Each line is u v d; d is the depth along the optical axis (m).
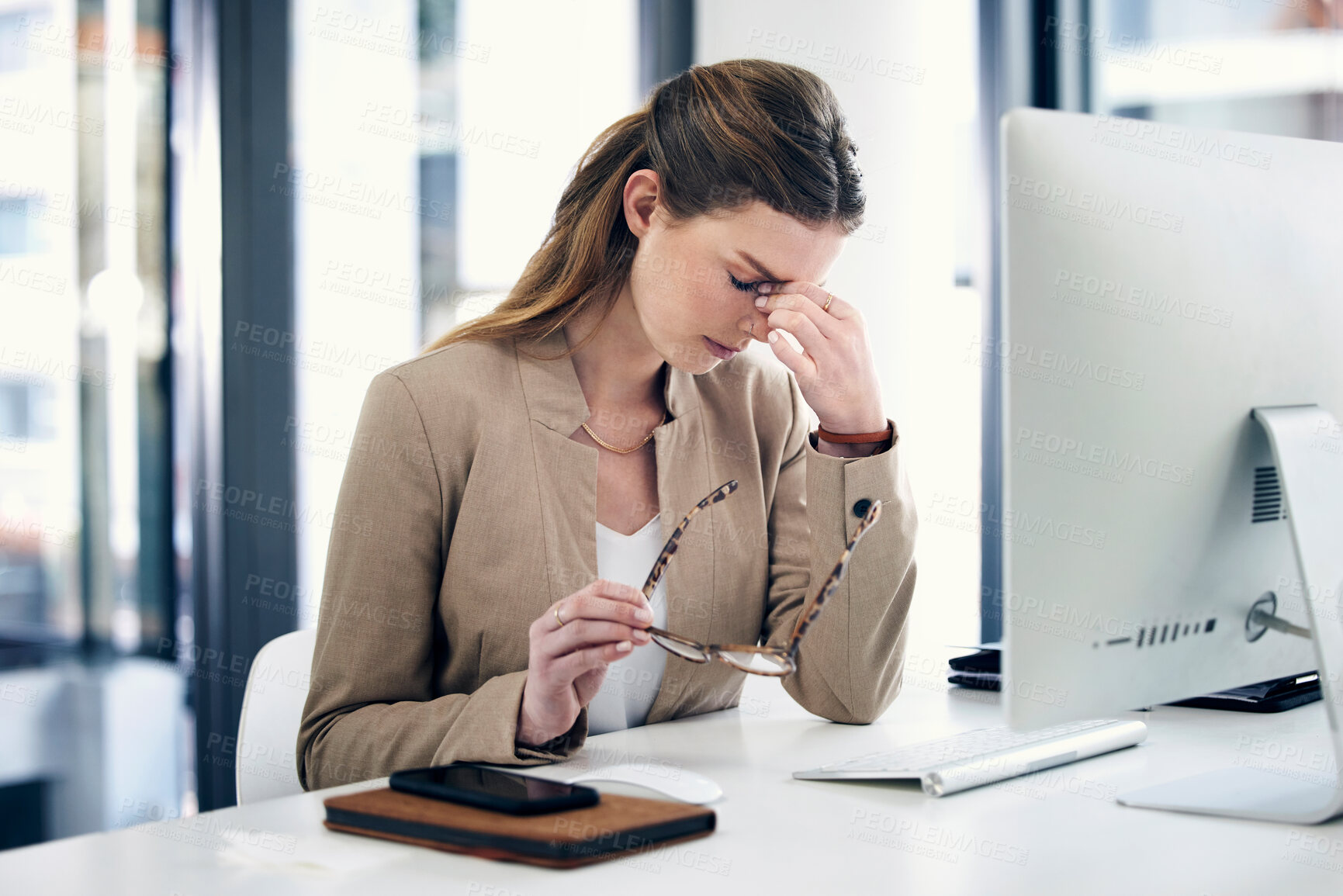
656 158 1.09
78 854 0.69
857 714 1.11
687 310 1.07
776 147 1.00
